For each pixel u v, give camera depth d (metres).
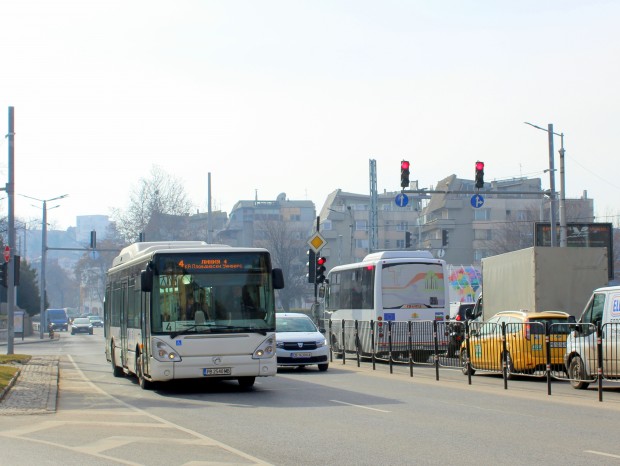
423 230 115.31
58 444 12.16
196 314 19.77
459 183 107.81
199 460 10.69
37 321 119.06
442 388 21.39
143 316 20.89
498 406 16.84
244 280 20.11
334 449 11.41
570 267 26.98
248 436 12.77
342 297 36.94
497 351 23.50
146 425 14.25
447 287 32.75
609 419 14.61
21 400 18.50
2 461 10.73
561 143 39.31
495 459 10.48
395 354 28.14
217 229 145.25
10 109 37.69
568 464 10.07
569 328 21.27
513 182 107.38
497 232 98.56
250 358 19.80
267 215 126.62
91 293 179.50
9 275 37.44
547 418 14.76
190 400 18.70
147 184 94.75
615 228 88.88
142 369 21.19
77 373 28.69
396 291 32.50
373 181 66.06
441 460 10.45
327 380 24.17
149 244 24.55
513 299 28.30
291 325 29.03
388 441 12.08
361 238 121.12
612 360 19.38
